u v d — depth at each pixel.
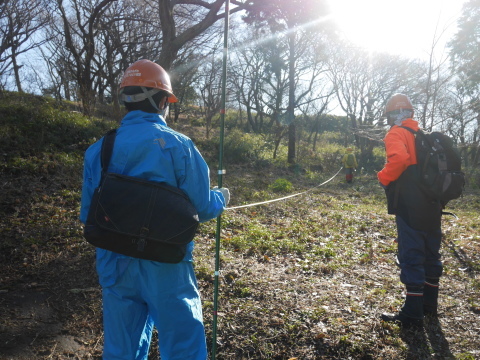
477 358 3.06
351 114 26.42
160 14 9.48
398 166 3.24
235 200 9.30
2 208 6.14
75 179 8.10
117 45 16.50
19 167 7.85
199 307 2.09
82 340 3.22
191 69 20.27
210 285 4.14
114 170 1.97
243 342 3.14
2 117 10.45
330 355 3.01
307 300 3.88
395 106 3.48
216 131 23.42
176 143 1.98
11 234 5.19
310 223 7.59
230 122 35.06
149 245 1.86
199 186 2.04
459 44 14.02
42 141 9.66
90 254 4.78
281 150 21.88
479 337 3.37
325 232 6.92
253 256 5.31
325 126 41.56
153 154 1.93
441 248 6.02
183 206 1.91
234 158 16.70
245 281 4.25
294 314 3.55
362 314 3.62
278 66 24.08
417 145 3.31
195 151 2.08
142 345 2.18
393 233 7.11
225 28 2.66
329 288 4.25
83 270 4.41
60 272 4.33
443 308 3.88
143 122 2.04
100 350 3.11
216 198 2.21
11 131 9.66
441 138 3.32
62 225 5.66
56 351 3.06
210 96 22.53
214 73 22.38
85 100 15.12
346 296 4.03
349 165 15.83
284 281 4.39
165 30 9.51
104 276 2.01
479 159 21.61
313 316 3.50
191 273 2.11
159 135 1.97
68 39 15.11
